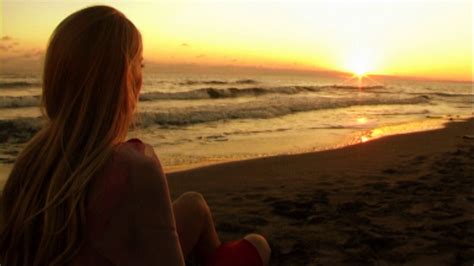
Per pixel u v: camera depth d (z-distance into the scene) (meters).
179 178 6.98
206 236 1.85
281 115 18.11
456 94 47.09
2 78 20.84
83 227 1.04
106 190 1.04
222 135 12.27
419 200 5.12
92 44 1.11
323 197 5.41
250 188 6.14
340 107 23.55
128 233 1.04
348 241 3.85
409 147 10.32
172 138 11.51
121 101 1.14
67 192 1.03
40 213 1.08
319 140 11.88
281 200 5.30
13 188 1.16
